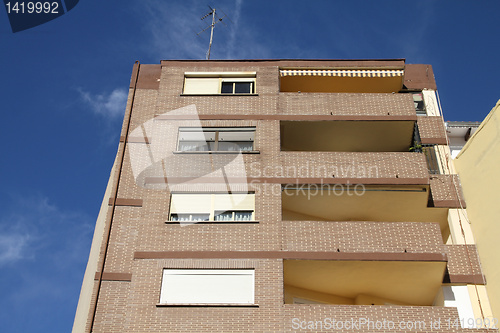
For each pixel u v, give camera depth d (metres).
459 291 18.42
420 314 16.83
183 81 22.97
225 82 23.00
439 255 18.08
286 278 18.97
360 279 18.92
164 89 22.64
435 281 18.59
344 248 18.23
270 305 17.11
